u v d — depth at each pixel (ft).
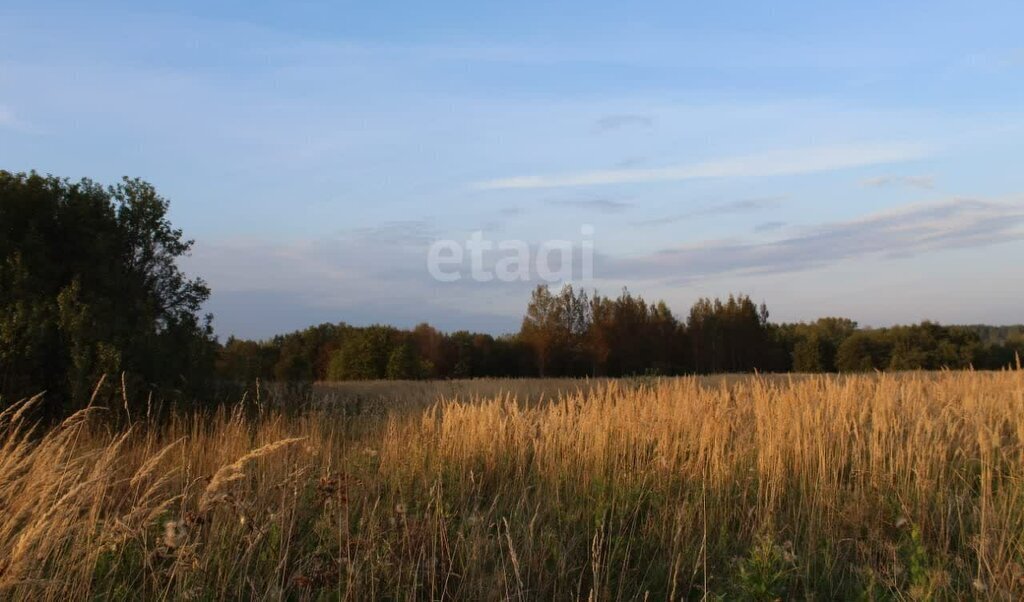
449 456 24.41
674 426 25.35
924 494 19.48
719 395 32.04
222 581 14.61
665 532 18.21
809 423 24.89
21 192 47.85
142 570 14.84
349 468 22.50
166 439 29.89
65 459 18.31
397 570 14.93
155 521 16.66
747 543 17.85
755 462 23.15
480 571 15.05
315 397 49.44
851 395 30.58
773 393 31.17
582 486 21.38
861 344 178.60
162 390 43.60
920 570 15.12
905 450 23.68
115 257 52.65
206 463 24.68
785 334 233.35
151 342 45.75
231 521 16.28
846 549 17.85
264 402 45.34
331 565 14.80
